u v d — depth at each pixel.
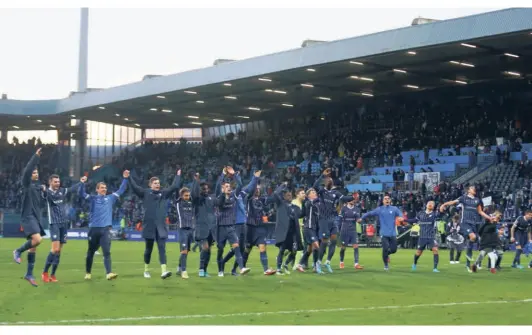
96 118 70.25
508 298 14.49
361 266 23.02
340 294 14.90
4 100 66.44
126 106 62.69
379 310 12.62
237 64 49.25
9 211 63.81
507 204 41.22
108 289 15.46
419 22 39.75
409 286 16.62
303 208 19.83
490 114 53.12
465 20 37.25
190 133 76.19
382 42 40.81
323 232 20.00
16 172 71.69
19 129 75.81
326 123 63.53
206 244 18.39
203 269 18.53
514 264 23.64
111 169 70.75
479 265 21.78
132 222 56.28
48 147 74.12
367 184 50.47
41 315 11.86
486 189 42.81
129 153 73.69
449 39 37.81
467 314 12.18
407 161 52.41
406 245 39.88
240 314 12.09
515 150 47.69
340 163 56.06
